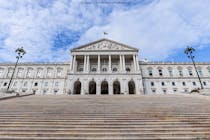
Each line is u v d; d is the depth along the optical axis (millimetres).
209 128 7305
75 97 19734
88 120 8617
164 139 6301
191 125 7734
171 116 9242
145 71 52594
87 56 48594
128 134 6734
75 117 9172
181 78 51062
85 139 6305
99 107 12109
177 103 13688
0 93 21422
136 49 49594
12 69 53625
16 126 7641
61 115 9555
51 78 51750
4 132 6871
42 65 54094
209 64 53125
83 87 43094
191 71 52469
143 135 6699
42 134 6719
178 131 7137
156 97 19203
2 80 51594
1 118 8906
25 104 13617
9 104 13531
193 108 11250
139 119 8750
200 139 6230
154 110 10750
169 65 53469
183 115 9430
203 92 21953
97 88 43000
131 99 17312
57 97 19766
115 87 49344
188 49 31234
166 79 50969
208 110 10523
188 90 49344
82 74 44750
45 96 21109
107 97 19594
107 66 51875
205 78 51094
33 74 52750
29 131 7121
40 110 10875
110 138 6379
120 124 8000
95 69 51812
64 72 52844
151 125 7824
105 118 8922
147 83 50438
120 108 11656
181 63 53594
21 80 51500
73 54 48594
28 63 54281
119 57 51375
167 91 49219
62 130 7188
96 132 7090
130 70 52000
